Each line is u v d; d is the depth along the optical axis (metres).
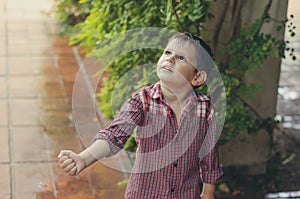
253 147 4.70
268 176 4.76
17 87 6.47
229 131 4.35
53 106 6.01
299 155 5.17
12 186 4.47
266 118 4.60
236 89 4.30
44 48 7.80
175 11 3.90
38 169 4.75
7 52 7.58
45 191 4.43
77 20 7.79
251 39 4.27
